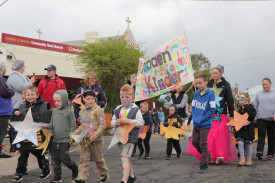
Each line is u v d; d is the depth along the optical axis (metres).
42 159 4.89
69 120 4.52
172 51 8.20
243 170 5.52
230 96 6.26
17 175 4.65
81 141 4.32
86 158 4.36
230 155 6.33
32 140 4.55
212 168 5.74
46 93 6.79
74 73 21.64
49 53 20.45
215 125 6.30
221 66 6.46
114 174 5.18
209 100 5.52
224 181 4.62
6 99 5.32
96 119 4.42
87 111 4.46
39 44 19.95
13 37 18.64
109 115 6.35
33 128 4.62
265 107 7.00
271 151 7.04
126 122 4.16
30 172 5.41
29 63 19.44
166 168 5.78
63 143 4.45
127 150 4.23
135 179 4.39
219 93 6.32
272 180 4.68
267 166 5.96
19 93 6.11
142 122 4.28
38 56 19.88
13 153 6.64
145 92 8.55
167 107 8.16
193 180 4.70
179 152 7.41
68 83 19.03
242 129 6.14
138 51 18.27
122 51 17.33
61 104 4.49
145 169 5.67
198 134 5.70
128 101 4.39
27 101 4.77
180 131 7.06
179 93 8.11
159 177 4.95
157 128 19.39
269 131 7.12
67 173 5.26
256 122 7.77
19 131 4.60
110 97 17.11
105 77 17.30
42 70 20.08
